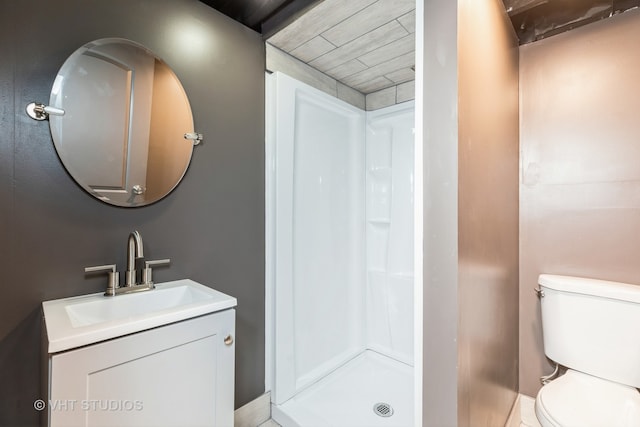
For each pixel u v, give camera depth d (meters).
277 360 1.71
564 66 1.61
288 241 1.77
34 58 0.99
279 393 1.71
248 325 1.63
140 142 1.23
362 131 2.34
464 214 0.92
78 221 1.09
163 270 1.31
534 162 1.69
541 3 1.40
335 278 2.18
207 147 1.45
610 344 1.34
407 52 1.77
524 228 1.72
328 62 1.88
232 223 1.56
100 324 0.83
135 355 0.86
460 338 0.89
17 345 0.97
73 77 1.06
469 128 0.96
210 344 1.04
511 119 1.57
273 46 1.72
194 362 0.99
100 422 0.80
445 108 0.89
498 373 1.32
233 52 1.55
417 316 0.95
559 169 1.62
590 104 1.54
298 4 1.46
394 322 2.26
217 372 1.05
